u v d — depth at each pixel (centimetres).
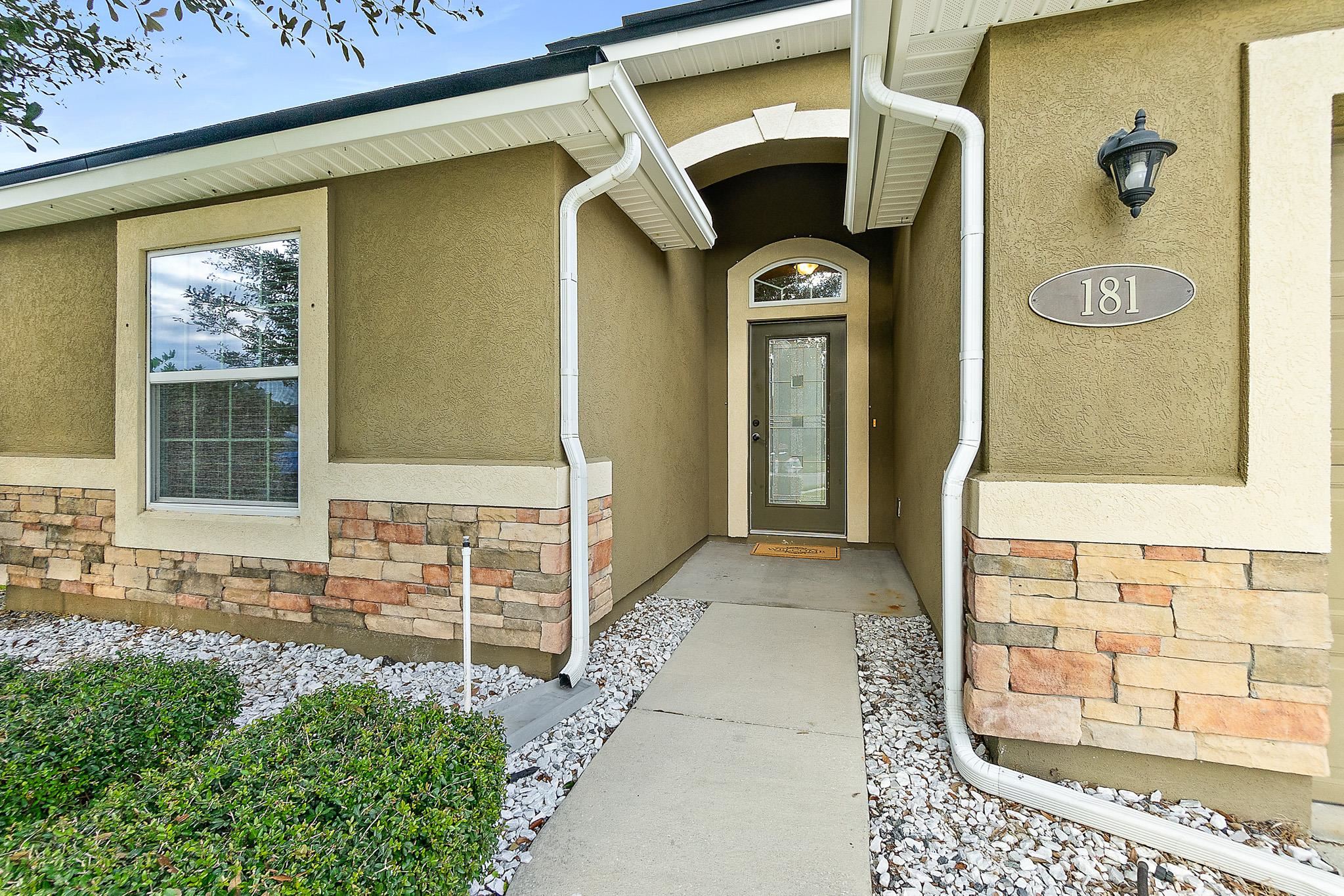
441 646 294
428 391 296
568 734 233
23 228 372
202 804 123
